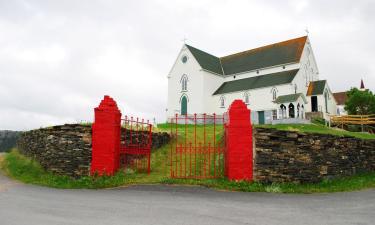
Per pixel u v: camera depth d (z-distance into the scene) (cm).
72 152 1438
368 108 4741
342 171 1565
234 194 1185
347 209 973
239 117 1372
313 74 5403
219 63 6178
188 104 5538
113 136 1423
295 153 1415
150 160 1670
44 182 1383
